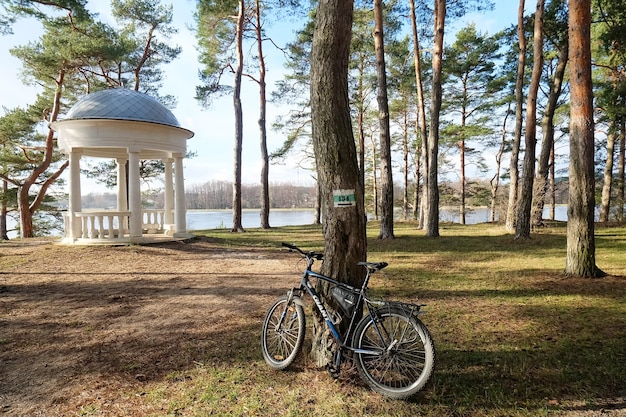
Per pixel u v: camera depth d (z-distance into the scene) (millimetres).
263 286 6473
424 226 17922
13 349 3785
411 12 17141
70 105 19672
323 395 2705
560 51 14859
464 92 25281
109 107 10695
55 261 8984
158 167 22656
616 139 19406
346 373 2963
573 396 2623
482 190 31953
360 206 3148
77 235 10945
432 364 2508
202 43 18000
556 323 4160
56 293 6152
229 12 16109
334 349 2982
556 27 14016
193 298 5758
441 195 31719
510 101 23359
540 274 6781
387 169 12688
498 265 7836
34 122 18891
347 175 3088
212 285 6645
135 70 20109
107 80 19750
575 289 5613
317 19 3057
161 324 4520
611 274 6492
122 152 13594
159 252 10258
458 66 22891
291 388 2832
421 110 17812
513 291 5656
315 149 3182
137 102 11133
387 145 12633
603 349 3402
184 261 9227
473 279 6566
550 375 2930
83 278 7352
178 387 2914
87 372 3234
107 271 8055
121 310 5152
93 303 5523
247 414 2500
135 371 3234
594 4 13781
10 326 4520
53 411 2633
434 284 6254
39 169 18188
